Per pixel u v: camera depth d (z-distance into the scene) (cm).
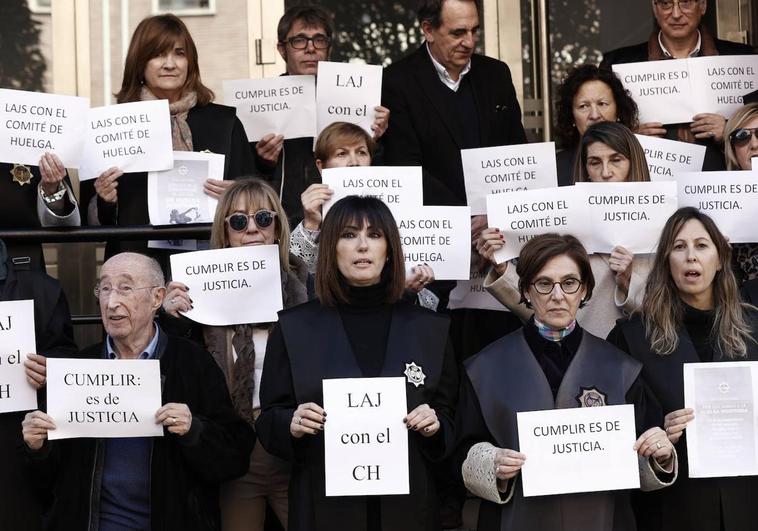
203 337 582
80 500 533
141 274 542
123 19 880
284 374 526
